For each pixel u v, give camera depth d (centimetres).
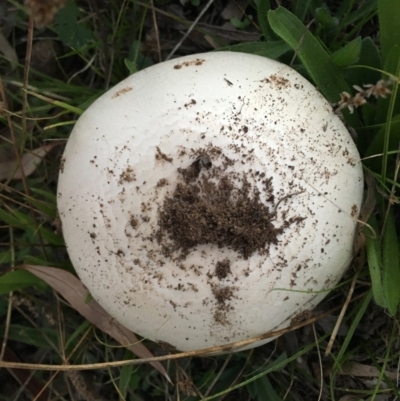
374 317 30
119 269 23
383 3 24
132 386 32
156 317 23
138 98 23
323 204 22
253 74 23
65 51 35
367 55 27
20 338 33
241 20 33
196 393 31
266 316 23
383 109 27
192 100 22
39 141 34
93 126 23
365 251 26
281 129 22
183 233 22
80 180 23
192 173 22
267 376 32
